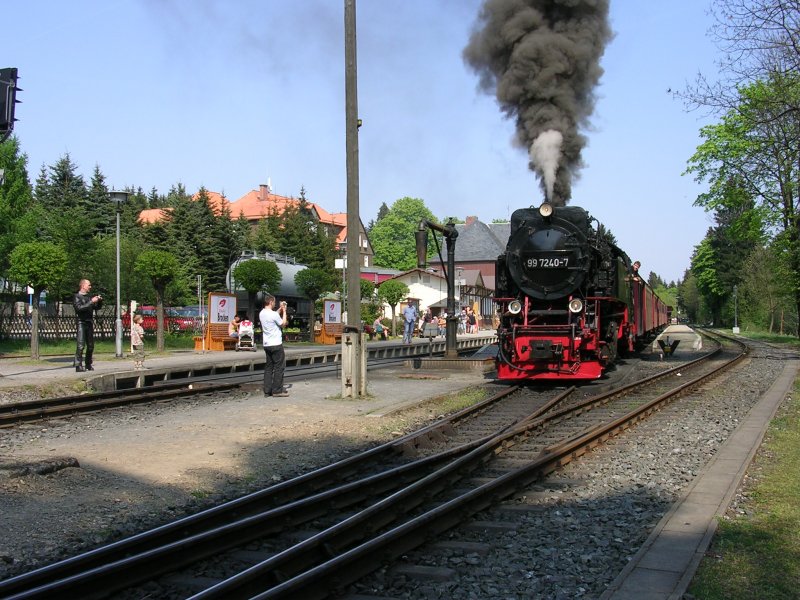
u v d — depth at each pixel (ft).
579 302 53.67
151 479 26.02
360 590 16.39
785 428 36.88
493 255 282.36
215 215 211.41
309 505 21.40
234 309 99.19
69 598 15.17
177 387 55.01
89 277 123.54
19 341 99.14
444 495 24.18
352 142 46.55
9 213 128.77
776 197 108.58
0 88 44.11
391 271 262.67
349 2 46.19
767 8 67.56
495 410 43.98
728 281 282.36
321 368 77.71
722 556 17.60
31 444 32.48
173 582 16.67
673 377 64.54
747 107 76.79
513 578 17.10
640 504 23.38
